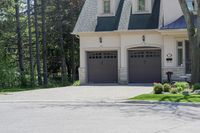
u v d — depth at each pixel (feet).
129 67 112.16
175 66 107.04
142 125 43.55
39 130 41.14
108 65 114.01
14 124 45.42
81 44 113.80
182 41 106.83
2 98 77.15
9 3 117.80
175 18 107.45
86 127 42.57
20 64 122.11
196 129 40.83
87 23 114.11
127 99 70.18
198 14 84.43
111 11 115.24
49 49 160.04
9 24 121.80
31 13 141.08
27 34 152.25
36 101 72.13
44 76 129.08
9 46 130.82
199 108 59.93
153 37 109.40
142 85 103.86
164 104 65.62
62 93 85.20
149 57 111.14
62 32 150.20
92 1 119.24
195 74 84.69
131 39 110.42
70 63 164.25
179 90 79.61
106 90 89.56
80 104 67.21
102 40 112.57
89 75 115.03
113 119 48.42
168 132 39.27
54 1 147.95
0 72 116.06
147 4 112.68
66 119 48.78
